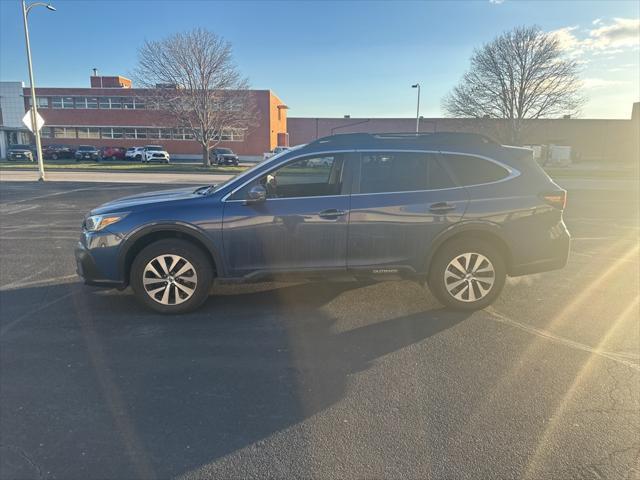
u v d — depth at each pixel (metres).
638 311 4.64
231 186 4.39
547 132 61.25
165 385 3.20
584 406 2.92
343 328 4.20
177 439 2.60
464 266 4.51
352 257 4.38
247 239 4.31
